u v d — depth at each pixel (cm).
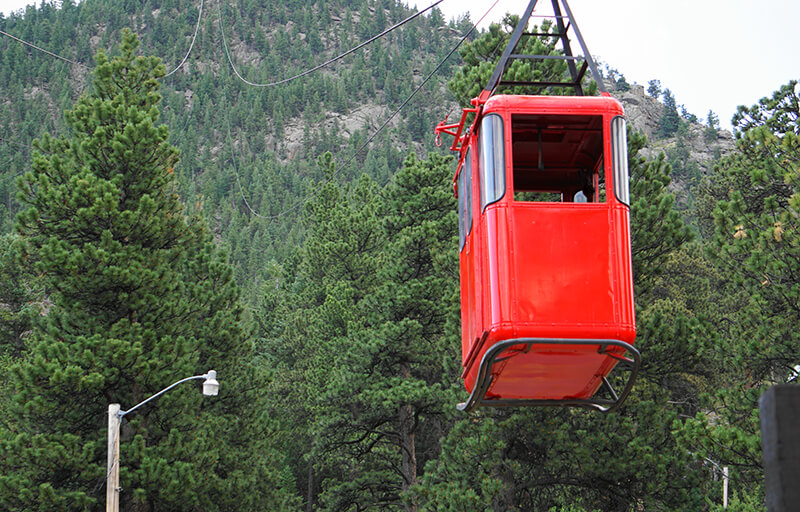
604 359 1142
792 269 1708
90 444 2456
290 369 5528
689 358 2117
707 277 5372
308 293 5631
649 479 2111
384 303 3450
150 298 2711
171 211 2984
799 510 208
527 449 2364
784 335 1775
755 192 2505
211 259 3275
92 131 2875
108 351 2517
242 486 2895
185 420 2745
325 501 3709
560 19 1328
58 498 2352
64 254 2539
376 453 3869
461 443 2392
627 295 1102
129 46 3044
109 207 2625
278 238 19200
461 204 1383
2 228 13512
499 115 1150
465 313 1341
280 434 3369
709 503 2142
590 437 2139
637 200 2144
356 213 4847
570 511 2503
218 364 3127
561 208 1120
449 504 2266
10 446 2394
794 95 2342
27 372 2459
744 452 1588
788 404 214
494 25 2673
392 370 3641
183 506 2666
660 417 2166
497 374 1224
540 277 1099
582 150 1345
